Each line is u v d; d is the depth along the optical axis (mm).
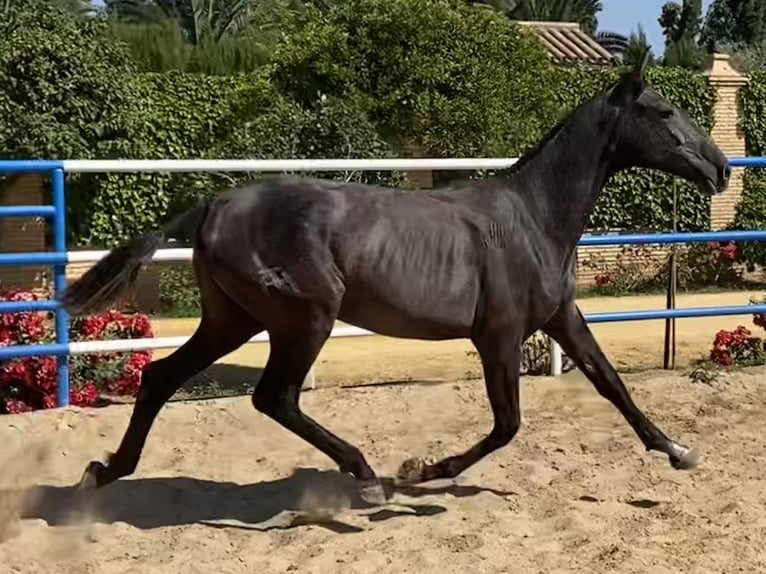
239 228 4684
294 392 4746
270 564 4383
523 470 5656
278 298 4645
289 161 6812
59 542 4617
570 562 4383
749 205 16125
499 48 13406
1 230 12414
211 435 6262
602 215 15234
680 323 11773
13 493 5207
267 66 14141
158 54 15500
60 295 4758
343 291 4703
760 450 6035
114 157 12406
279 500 5215
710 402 7055
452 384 7293
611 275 15148
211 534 4750
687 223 15867
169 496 5246
